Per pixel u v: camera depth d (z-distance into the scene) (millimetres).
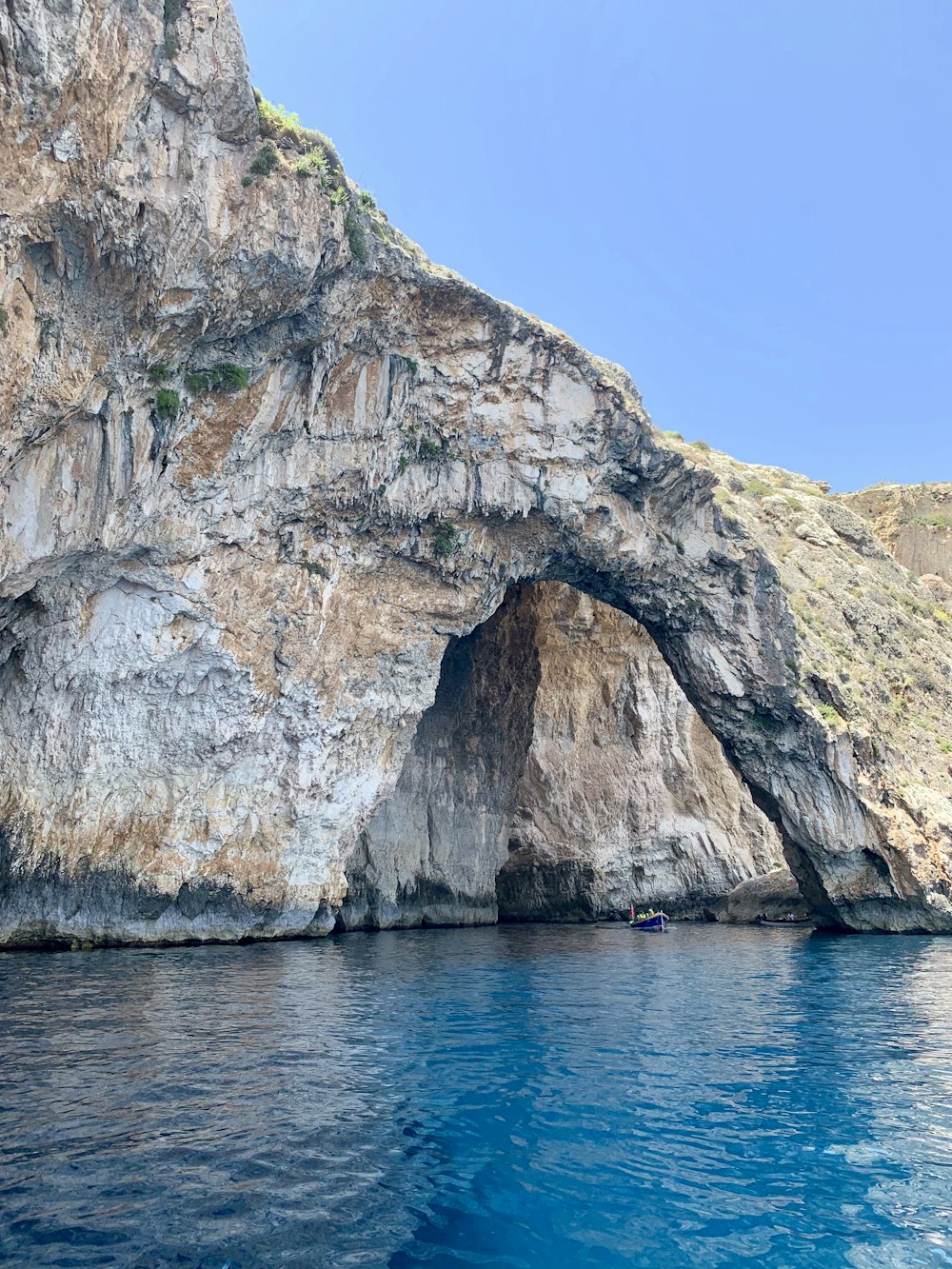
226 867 23469
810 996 17812
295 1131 8219
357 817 27031
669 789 50219
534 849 46406
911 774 39094
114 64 15586
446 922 36812
